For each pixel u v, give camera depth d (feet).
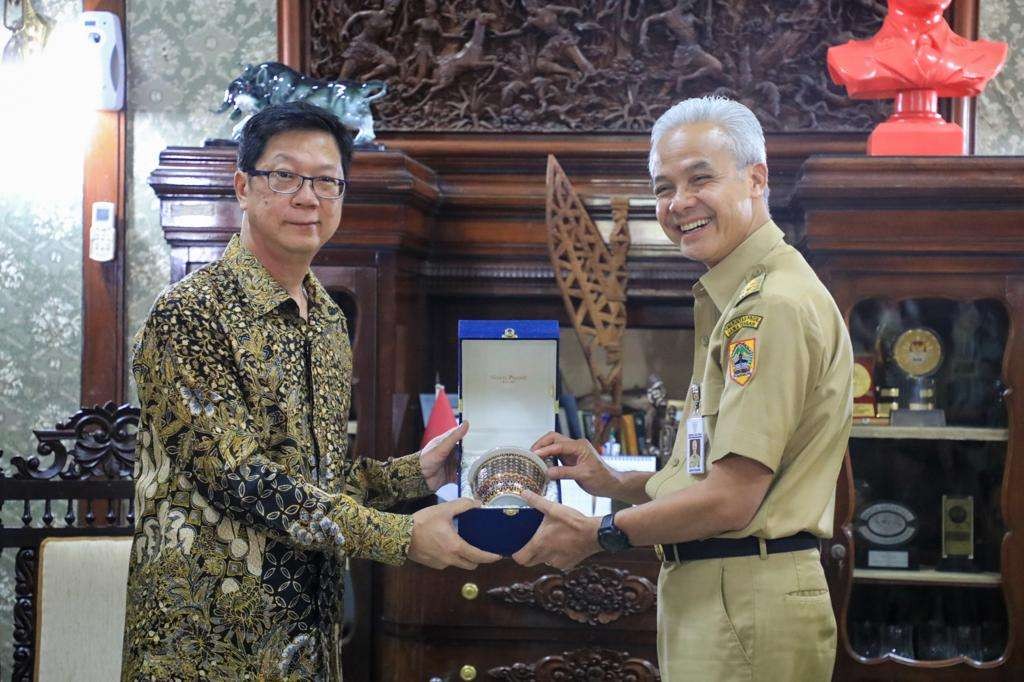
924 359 9.09
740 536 6.22
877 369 9.14
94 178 10.84
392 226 9.28
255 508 5.91
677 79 10.53
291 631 6.10
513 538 6.74
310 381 6.40
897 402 9.12
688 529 6.18
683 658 6.35
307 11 10.78
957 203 8.82
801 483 6.28
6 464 10.82
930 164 8.75
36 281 10.91
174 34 10.97
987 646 8.96
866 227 8.89
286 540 5.96
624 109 10.55
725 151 6.52
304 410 6.35
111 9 10.89
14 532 7.62
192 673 5.90
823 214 8.91
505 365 8.46
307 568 6.19
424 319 10.36
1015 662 8.82
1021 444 8.87
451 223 10.27
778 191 10.29
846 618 8.99
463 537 6.74
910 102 9.56
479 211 10.24
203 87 10.97
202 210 9.34
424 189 9.54
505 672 8.88
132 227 10.93
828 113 10.44
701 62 10.48
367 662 9.27
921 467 9.09
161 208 9.38
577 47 10.59
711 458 6.20
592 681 8.84
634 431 10.04
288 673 6.07
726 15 10.54
